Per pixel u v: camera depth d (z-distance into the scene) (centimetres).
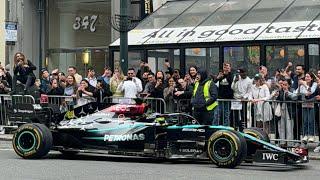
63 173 1085
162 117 1288
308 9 1953
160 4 2434
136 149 1270
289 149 1207
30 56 2809
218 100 1549
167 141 1257
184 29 2089
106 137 1291
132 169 1155
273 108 1496
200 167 1210
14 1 2780
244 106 1530
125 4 1725
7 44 2709
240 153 1166
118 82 1700
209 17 2117
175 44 2019
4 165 1194
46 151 1303
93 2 2755
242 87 1566
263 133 1308
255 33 1905
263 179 1045
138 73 1938
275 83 1573
